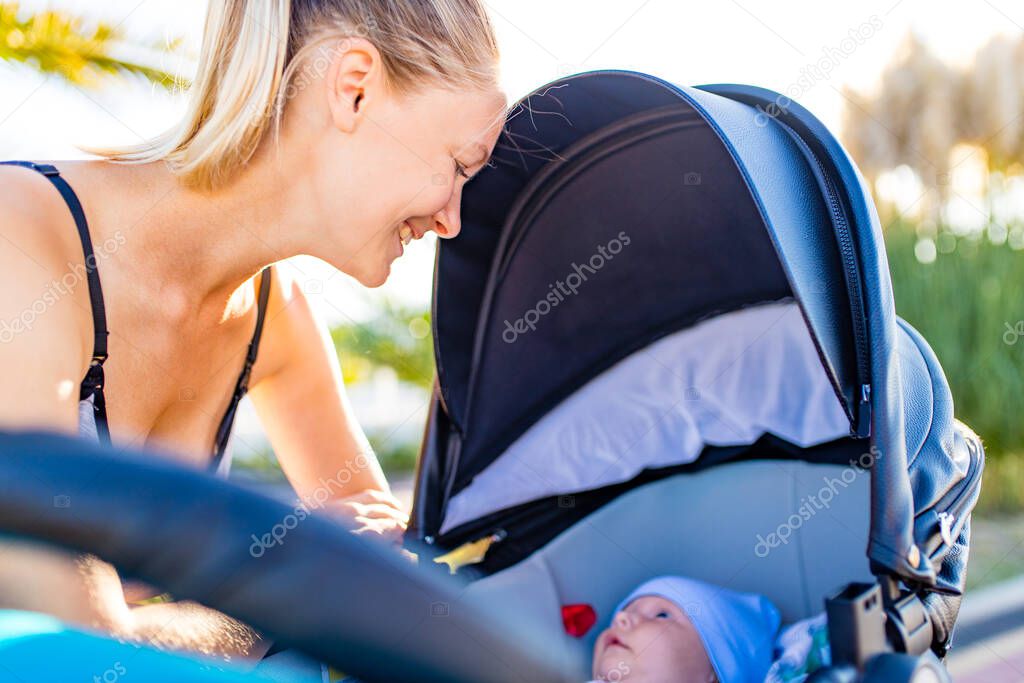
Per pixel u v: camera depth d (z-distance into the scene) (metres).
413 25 1.34
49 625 0.49
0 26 3.85
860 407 1.40
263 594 0.38
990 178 6.79
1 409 1.01
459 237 1.87
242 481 0.42
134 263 1.34
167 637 0.91
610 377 2.39
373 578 0.41
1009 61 6.89
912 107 7.08
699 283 2.29
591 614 2.29
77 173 1.30
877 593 1.15
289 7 1.29
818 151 1.54
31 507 0.37
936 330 6.14
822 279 1.37
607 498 2.42
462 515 2.09
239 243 1.42
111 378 1.37
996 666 3.14
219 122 1.29
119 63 3.98
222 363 1.65
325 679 0.72
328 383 1.88
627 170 1.95
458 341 1.96
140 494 0.38
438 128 1.41
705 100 1.42
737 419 2.41
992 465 5.71
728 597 2.28
